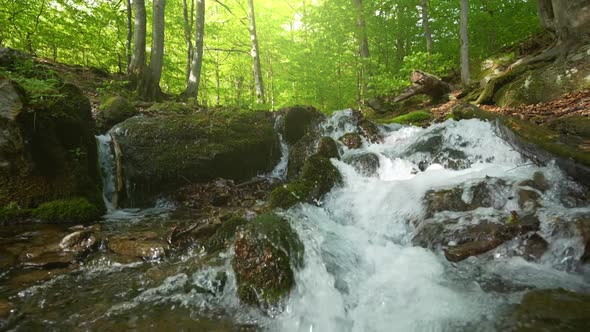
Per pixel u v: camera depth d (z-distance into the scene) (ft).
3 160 13.51
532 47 37.88
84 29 38.47
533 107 24.91
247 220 11.89
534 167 14.46
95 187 16.63
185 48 57.11
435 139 20.13
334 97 43.75
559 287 8.21
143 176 19.04
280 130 26.50
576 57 26.89
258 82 46.80
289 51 46.73
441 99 37.83
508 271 9.12
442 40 57.00
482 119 19.45
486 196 12.62
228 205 18.38
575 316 6.98
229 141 22.08
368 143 23.56
